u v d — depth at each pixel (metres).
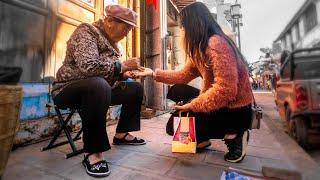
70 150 2.02
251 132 2.66
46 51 2.43
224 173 1.41
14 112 1.28
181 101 2.13
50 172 1.54
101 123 1.53
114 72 1.66
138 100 2.17
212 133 1.85
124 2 3.93
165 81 2.17
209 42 1.61
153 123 3.41
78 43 1.61
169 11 6.53
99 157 1.55
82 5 2.89
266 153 1.95
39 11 2.34
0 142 1.20
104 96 1.54
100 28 1.85
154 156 1.88
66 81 1.73
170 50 6.84
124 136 2.21
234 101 1.65
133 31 4.31
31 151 1.99
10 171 1.54
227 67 1.52
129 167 1.64
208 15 1.70
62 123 1.98
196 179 1.44
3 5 2.03
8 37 2.07
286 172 0.95
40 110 2.32
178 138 1.91
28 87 2.19
